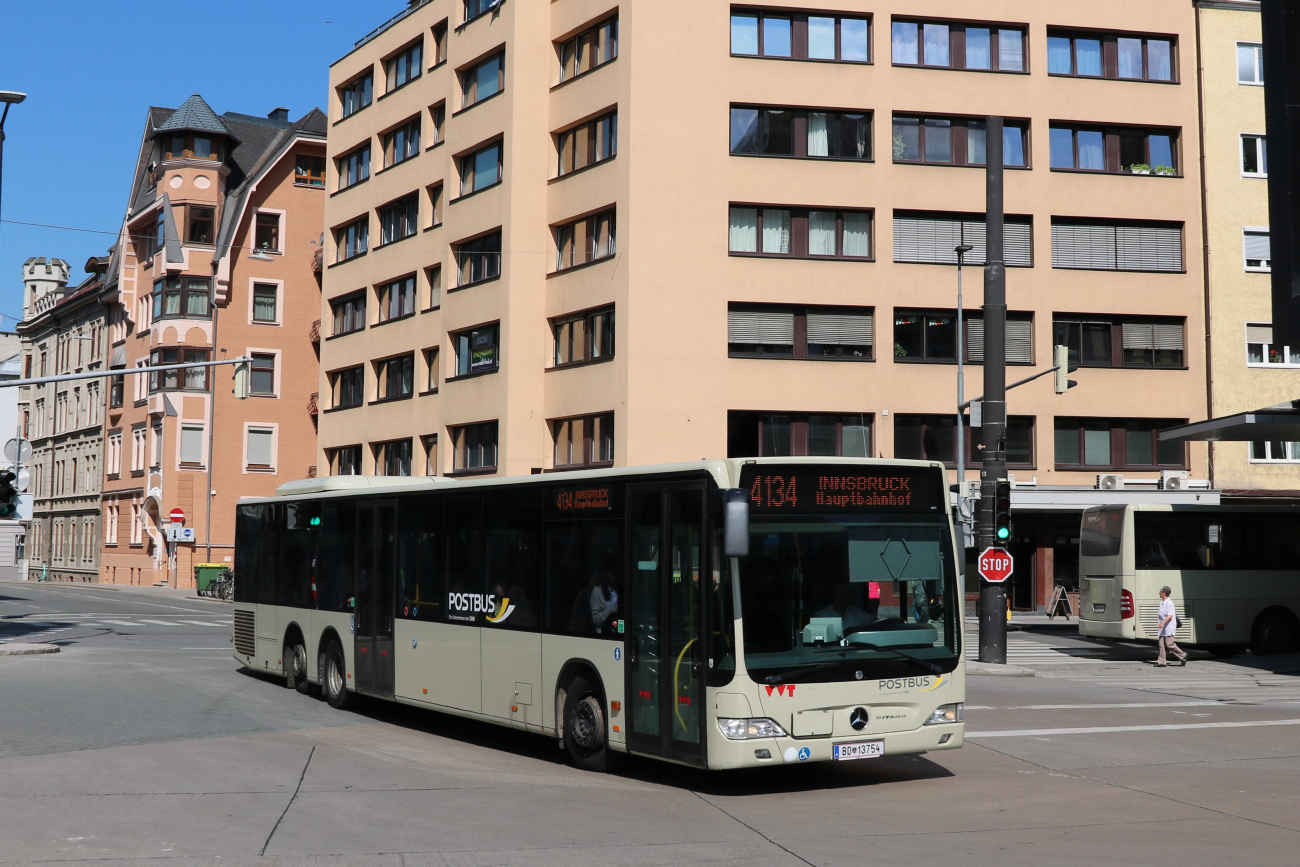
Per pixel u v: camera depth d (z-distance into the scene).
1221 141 39.84
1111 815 9.95
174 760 12.07
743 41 37.09
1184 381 39.41
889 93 37.84
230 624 35.12
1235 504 27.19
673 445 35.81
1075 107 39.06
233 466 61.56
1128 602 26.44
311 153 64.19
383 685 15.38
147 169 69.31
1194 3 40.03
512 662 12.96
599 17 37.84
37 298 84.38
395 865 8.07
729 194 36.62
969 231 38.28
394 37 47.09
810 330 37.12
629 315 35.78
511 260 39.25
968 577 41.16
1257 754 13.19
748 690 10.23
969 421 35.09
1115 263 39.22
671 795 10.77
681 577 10.85
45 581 76.31
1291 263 24.02
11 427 91.44
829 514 10.84
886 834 9.18
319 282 63.94
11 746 12.88
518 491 13.12
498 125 40.34
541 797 10.54
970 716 16.30
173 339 60.78
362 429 48.66
